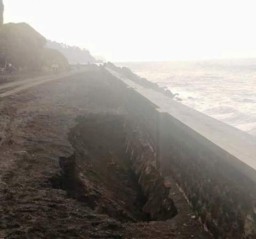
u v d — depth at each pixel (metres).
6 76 37.75
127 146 16.47
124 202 10.62
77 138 14.77
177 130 9.13
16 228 5.98
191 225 6.95
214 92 49.97
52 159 9.97
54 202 7.23
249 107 32.69
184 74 106.62
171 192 8.81
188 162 8.19
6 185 7.79
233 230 5.64
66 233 6.04
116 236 6.22
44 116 16.45
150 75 102.75
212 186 6.61
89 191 9.77
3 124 13.59
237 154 5.72
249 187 5.12
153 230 6.67
